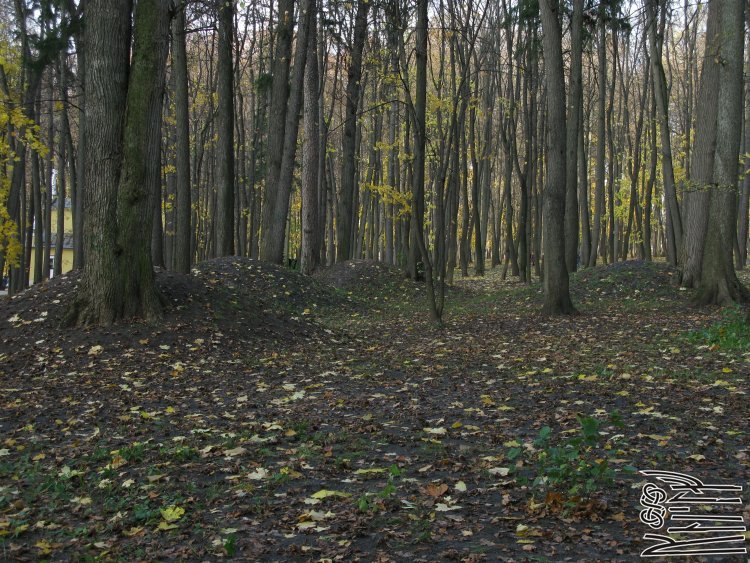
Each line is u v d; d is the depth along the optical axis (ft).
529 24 80.07
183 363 32.81
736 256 91.76
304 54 72.90
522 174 86.63
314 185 83.51
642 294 61.72
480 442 19.19
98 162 37.19
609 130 97.96
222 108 71.10
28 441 20.33
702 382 26.17
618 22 77.97
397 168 112.37
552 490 14.57
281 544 12.52
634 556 11.62
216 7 60.59
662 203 107.76
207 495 15.16
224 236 72.38
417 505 14.21
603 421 20.88
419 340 44.14
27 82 70.79
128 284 37.58
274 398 26.05
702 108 57.93
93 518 14.01
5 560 11.89
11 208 71.41
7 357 33.35
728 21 49.96
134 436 20.76
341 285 76.33
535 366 31.81
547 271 53.93
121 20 37.45
